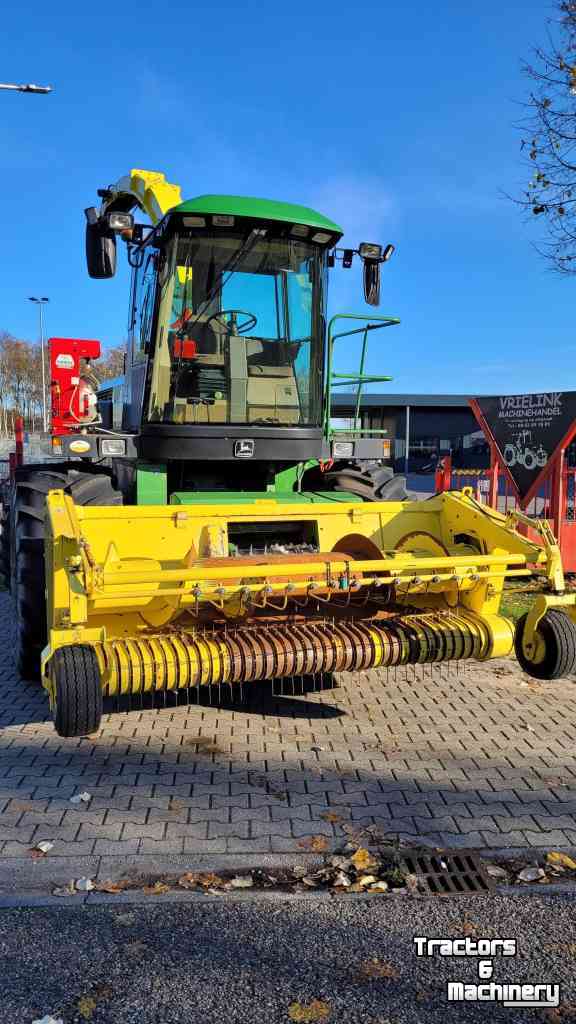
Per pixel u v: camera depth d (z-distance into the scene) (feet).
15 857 11.18
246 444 18.34
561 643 14.44
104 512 15.35
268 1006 8.44
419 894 10.51
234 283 18.67
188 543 15.94
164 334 18.19
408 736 15.92
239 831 11.94
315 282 19.54
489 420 32.96
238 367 18.79
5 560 28.37
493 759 14.76
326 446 19.93
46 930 9.68
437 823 12.26
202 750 15.14
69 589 12.68
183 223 17.66
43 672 12.75
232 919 9.95
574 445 60.90
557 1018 8.29
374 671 20.53
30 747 15.24
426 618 16.12
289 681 19.54
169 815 12.44
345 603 16.81
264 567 13.26
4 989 8.66
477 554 17.20
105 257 18.12
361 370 20.84
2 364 234.17
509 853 11.46
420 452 137.80
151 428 17.84
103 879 10.70
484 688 19.16
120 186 24.73
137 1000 8.52
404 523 17.99
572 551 30.66
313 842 11.64
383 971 9.02
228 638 14.34
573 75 29.76
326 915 10.04
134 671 13.08
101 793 13.21
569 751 15.20
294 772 14.11
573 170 31.24
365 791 13.35
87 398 23.75
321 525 17.33
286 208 18.30
